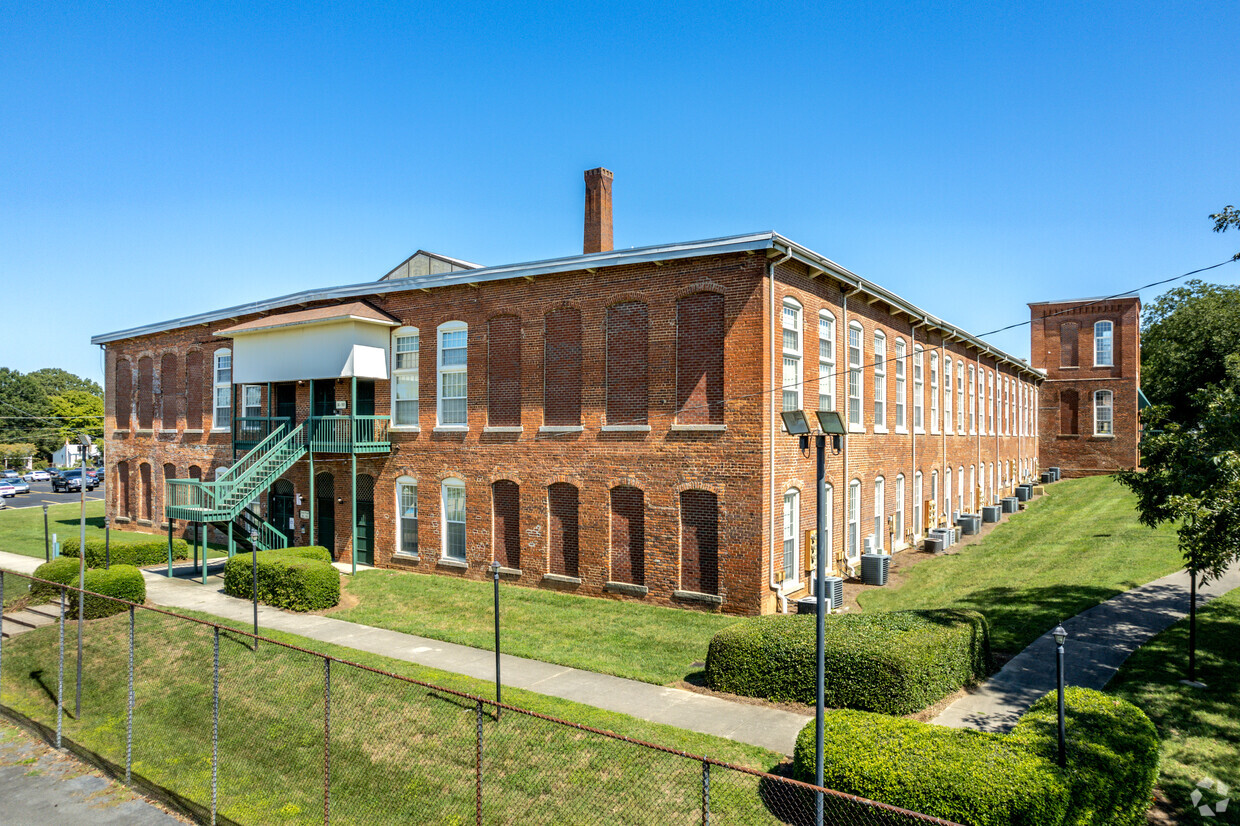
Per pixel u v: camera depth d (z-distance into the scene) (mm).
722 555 17219
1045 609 16531
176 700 13500
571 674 13570
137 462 34000
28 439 94562
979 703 11633
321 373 23938
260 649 15438
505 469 21141
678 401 18031
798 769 8602
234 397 28234
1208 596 16719
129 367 34906
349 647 15508
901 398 25656
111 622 18328
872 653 11258
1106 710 9203
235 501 23297
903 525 25609
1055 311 50281
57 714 13281
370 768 10359
